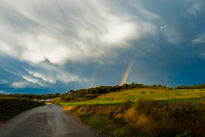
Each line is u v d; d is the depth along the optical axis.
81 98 106.19
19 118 14.94
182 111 9.20
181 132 6.51
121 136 7.63
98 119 12.33
